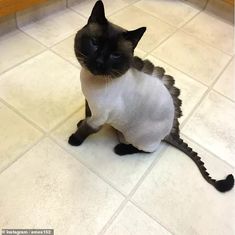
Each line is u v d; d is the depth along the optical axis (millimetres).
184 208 1004
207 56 1587
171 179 1062
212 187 1070
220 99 1385
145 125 972
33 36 1436
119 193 996
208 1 1869
